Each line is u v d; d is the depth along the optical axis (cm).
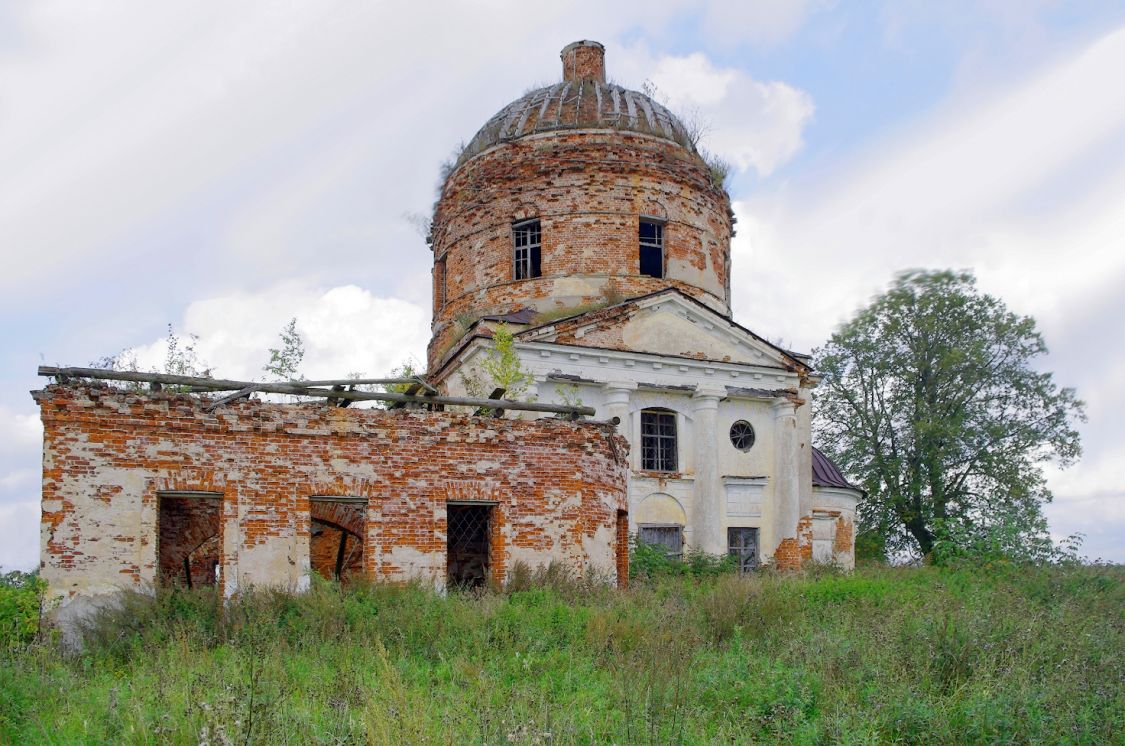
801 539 2889
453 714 852
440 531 1599
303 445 1526
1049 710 913
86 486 1377
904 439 3753
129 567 1384
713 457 2717
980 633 1141
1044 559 2302
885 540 3962
